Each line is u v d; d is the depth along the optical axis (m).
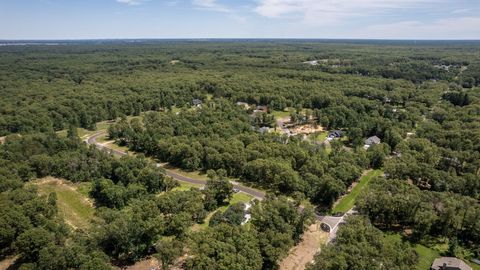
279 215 112.81
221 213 122.81
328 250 95.44
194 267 91.75
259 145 171.50
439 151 167.88
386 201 121.56
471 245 114.69
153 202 114.81
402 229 122.44
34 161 157.50
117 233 101.69
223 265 89.81
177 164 178.12
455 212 116.62
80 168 159.62
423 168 148.25
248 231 103.44
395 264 91.38
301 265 104.69
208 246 94.69
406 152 169.25
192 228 118.50
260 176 153.50
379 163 173.50
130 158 161.00
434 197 123.94
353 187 153.00
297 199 127.19
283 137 191.88
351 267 89.94
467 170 154.88
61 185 152.25
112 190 134.62
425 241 116.12
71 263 92.81
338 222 126.25
